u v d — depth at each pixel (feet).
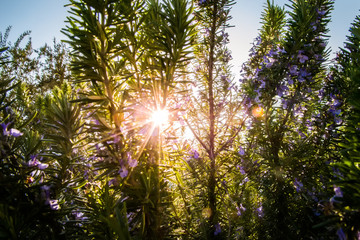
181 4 5.63
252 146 7.85
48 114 5.18
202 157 8.07
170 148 6.15
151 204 4.81
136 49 5.62
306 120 7.83
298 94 7.30
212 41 8.32
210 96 8.25
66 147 5.02
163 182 5.44
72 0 4.86
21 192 4.32
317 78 7.55
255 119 7.85
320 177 6.79
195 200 7.47
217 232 6.86
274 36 8.61
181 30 5.70
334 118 6.70
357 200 3.29
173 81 5.94
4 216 3.48
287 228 6.48
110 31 5.18
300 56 7.12
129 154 4.93
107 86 5.07
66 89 8.20
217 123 8.37
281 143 7.37
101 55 4.78
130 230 4.67
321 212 5.88
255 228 7.39
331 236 4.58
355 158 3.32
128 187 4.94
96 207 4.59
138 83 5.69
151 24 5.81
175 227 6.24
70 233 4.70
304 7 7.17
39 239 4.63
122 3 5.46
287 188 6.72
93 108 4.85
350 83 6.09
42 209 4.29
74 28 4.83
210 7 8.54
